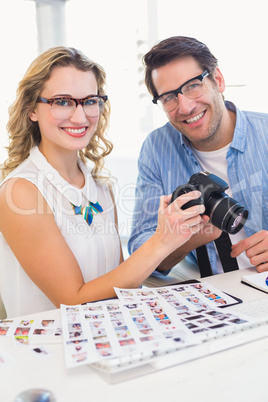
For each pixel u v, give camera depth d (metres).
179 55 1.47
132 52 3.42
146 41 3.32
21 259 1.20
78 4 3.65
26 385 0.70
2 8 3.47
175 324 0.84
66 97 1.21
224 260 1.33
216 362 0.76
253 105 2.80
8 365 0.75
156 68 1.52
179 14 3.06
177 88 1.50
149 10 3.24
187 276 1.67
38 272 1.17
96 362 0.72
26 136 1.35
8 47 3.53
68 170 1.36
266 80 2.74
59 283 1.15
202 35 2.95
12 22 3.53
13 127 1.34
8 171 1.38
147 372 0.73
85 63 1.25
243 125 1.65
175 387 0.69
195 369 0.74
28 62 3.66
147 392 0.68
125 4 3.37
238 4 2.75
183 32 3.06
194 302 0.98
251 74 2.77
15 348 0.81
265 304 0.96
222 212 1.08
